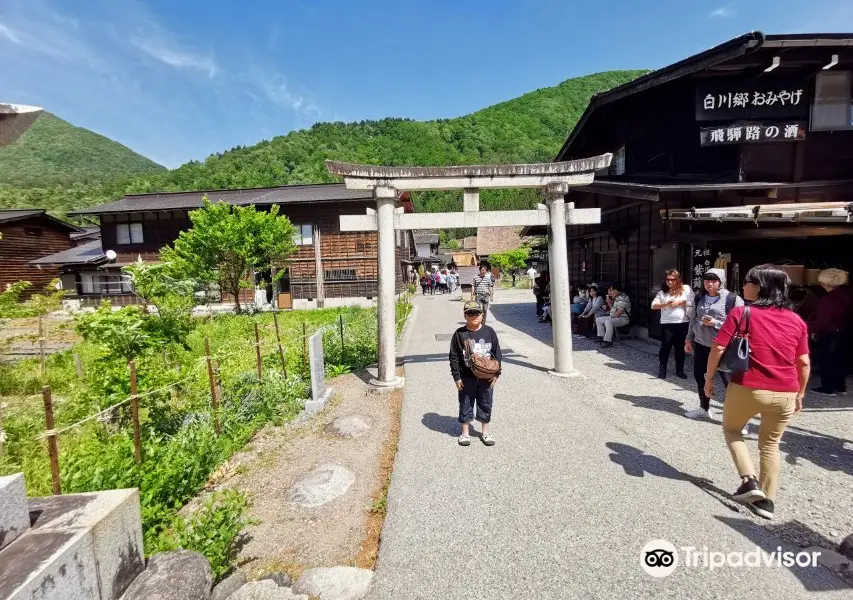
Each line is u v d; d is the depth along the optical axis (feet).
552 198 20.40
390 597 7.30
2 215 75.36
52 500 6.42
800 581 7.36
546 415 15.65
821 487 10.43
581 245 41.60
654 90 29.19
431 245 159.94
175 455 11.57
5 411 18.37
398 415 16.65
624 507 9.72
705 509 9.59
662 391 18.30
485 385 12.77
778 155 24.21
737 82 23.72
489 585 7.48
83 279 74.13
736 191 23.94
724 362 9.55
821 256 20.83
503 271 124.98
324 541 9.23
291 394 17.60
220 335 36.55
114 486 9.63
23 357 31.22
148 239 72.33
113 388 14.34
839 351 17.17
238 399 16.76
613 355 25.49
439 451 12.88
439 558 8.22
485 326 13.14
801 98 23.38
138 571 6.73
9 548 5.21
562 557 8.13
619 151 36.04
